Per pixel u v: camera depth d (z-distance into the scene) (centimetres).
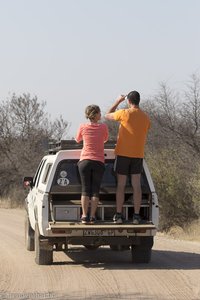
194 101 7588
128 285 2552
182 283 2597
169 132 7488
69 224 2917
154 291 2431
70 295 2355
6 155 10975
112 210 3075
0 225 5831
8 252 3706
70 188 2981
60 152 3039
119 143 3002
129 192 3002
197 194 5250
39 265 3116
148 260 3158
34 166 10612
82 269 2986
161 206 5425
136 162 2989
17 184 10688
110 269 2975
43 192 2992
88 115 3019
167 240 4556
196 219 5359
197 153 6762
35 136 11106
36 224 3152
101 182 3081
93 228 2900
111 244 2981
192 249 3900
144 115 3038
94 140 2970
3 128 11206
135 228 2925
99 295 2352
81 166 2947
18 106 11344
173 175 5462
